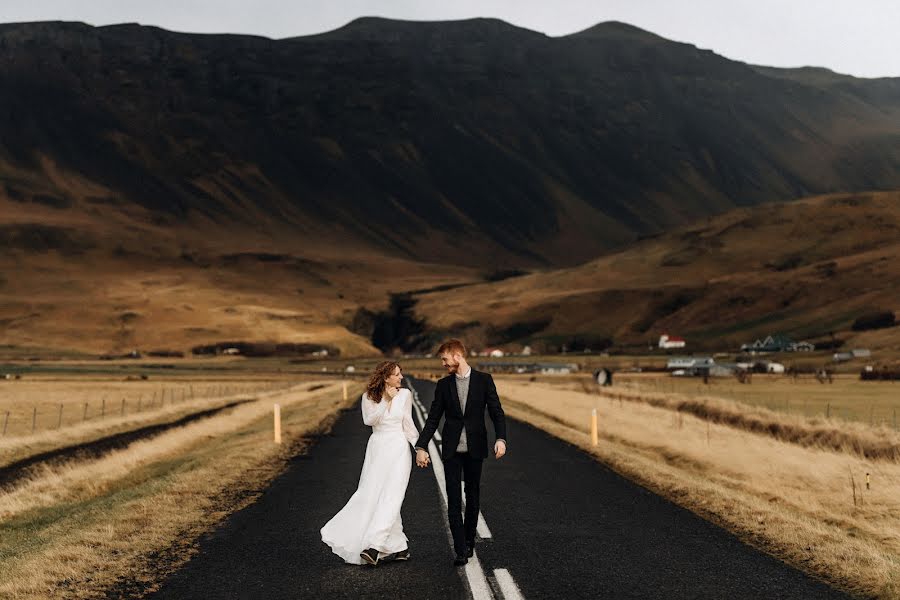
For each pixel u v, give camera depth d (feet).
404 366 617.21
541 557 28.35
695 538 31.24
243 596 23.89
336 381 321.32
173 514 36.29
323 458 58.90
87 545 30.30
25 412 150.51
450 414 27.76
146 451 67.10
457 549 27.25
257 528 33.58
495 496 41.78
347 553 27.30
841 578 25.18
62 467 62.13
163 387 262.67
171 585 24.99
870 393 202.39
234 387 270.67
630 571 26.30
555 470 51.83
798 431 79.92
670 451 63.57
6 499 46.78
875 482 47.32
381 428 28.19
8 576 25.90
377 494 27.63
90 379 334.44
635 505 38.86
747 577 25.43
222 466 52.85
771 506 37.73
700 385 262.26
